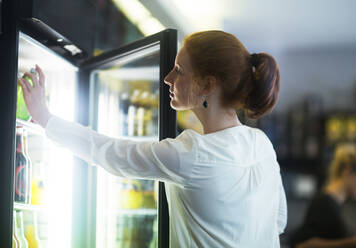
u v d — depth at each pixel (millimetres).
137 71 2697
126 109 2854
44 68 2521
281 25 4832
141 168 1597
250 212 1629
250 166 1653
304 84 5570
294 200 5375
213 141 1613
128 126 2854
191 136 1608
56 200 2531
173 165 1563
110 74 2748
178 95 1748
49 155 2527
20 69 2410
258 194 1648
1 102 1945
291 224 5395
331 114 5352
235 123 1740
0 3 1962
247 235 1637
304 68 5586
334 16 4574
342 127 5316
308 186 5320
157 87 2873
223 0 4164
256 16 4570
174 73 1783
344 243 3791
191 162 1563
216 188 1590
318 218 3887
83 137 1646
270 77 1668
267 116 5402
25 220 2367
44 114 1711
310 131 5371
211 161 1581
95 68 2584
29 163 2246
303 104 5523
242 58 1682
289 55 5613
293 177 5371
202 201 1601
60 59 2377
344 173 3912
